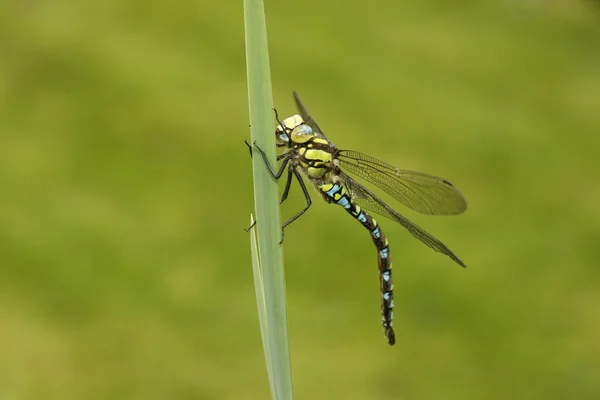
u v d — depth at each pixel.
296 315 2.04
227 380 2.00
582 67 3.15
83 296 2.04
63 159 2.22
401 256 2.08
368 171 1.89
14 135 2.32
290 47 2.96
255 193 1.81
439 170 2.29
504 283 2.06
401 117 2.54
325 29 3.19
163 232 2.08
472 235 2.10
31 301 2.03
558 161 2.44
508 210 2.20
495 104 2.77
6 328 2.01
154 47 2.85
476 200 2.21
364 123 2.48
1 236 2.07
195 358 2.01
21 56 2.71
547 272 2.07
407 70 2.91
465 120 2.58
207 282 2.05
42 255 2.06
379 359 2.02
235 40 2.95
